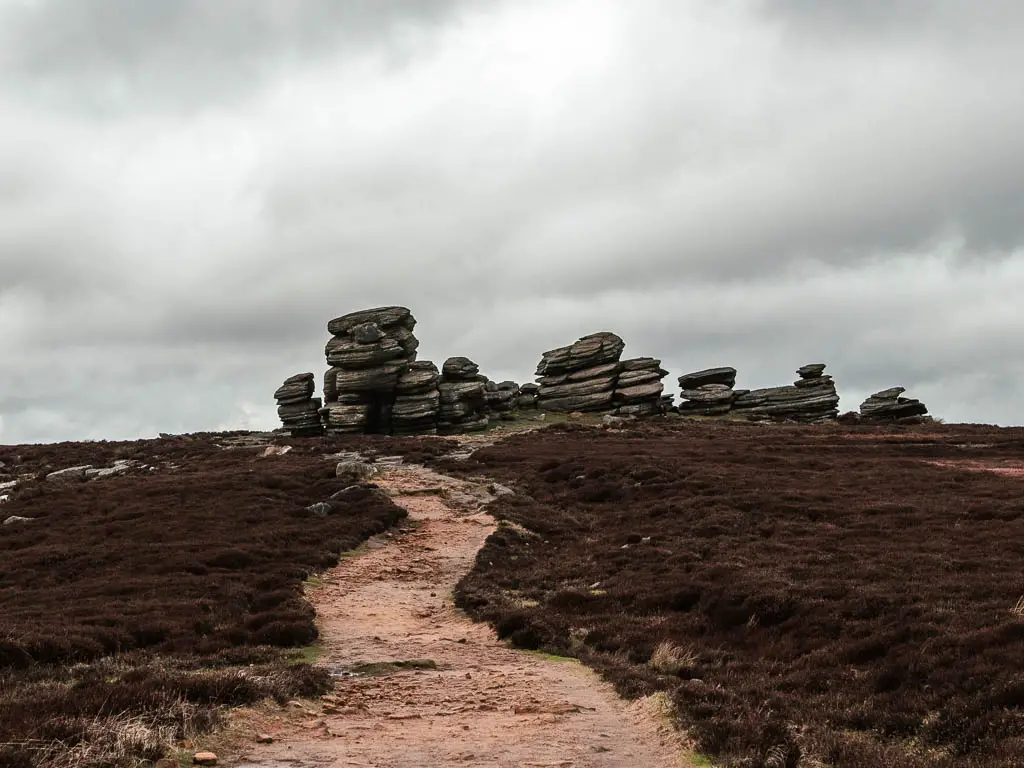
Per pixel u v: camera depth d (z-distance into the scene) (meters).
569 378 114.81
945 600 23.53
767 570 30.52
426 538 43.19
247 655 20.97
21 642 19.86
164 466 72.62
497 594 31.36
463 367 103.94
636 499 52.50
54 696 13.93
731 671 20.80
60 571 35.03
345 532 42.19
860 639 21.08
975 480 52.91
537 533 44.94
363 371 98.88
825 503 45.66
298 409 103.81
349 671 20.36
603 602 29.16
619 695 17.62
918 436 82.31
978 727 13.60
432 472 64.00
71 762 10.41
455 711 16.23
